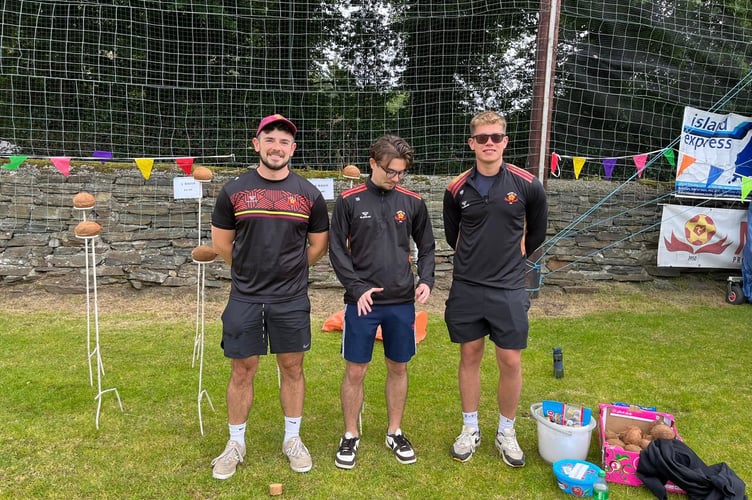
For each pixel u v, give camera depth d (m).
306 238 2.63
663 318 5.64
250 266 2.51
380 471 2.65
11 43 7.12
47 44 7.23
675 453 2.48
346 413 2.75
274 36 7.95
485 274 2.67
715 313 5.93
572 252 6.79
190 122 7.73
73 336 4.63
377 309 2.64
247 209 2.46
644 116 7.78
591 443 2.96
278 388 3.62
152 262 6.10
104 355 4.19
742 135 6.73
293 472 2.62
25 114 7.22
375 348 4.49
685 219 6.79
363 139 8.07
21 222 5.89
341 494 2.46
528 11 8.11
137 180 6.09
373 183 2.63
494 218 2.62
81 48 7.29
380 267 2.60
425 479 2.59
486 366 4.12
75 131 7.22
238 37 7.83
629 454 2.54
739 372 4.07
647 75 7.93
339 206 2.64
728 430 3.12
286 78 7.78
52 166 5.94
